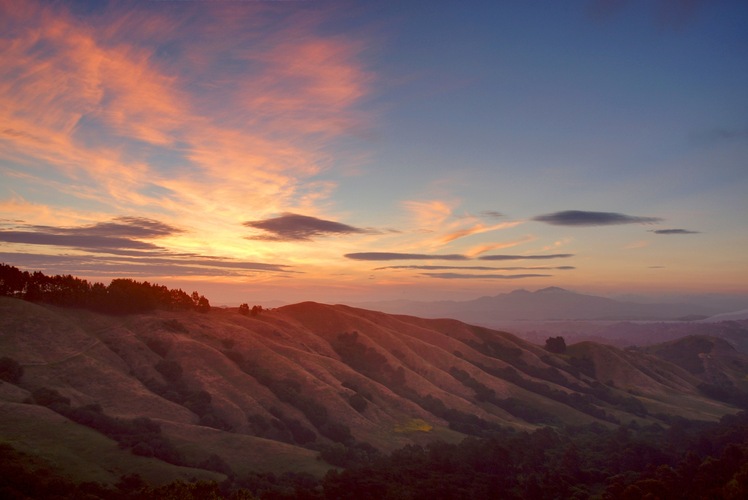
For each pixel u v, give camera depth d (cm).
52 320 14912
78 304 17262
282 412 14262
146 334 16638
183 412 12612
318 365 18212
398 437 14838
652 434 16250
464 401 18962
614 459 11631
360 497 8519
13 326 13800
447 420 17300
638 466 11362
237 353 16938
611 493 8694
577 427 17750
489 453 11238
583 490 9481
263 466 10612
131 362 14788
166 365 14838
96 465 8538
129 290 18762
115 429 10150
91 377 12938
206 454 10450
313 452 12000
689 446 12975
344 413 15125
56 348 13725
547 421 18788
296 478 9819
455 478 9638
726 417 17650
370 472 9625
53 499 6762
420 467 10294
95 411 10806
